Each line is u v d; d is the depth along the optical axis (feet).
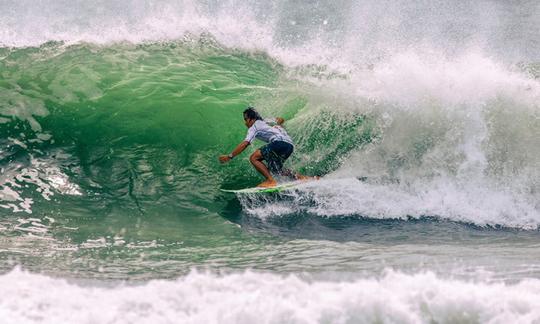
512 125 96.99
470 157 95.71
